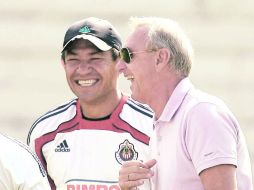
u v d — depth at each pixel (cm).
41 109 2689
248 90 2808
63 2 3116
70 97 2742
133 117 961
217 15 3108
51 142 966
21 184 758
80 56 941
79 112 965
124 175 770
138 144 948
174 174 738
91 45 934
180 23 3069
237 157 730
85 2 3111
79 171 952
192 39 3019
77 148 959
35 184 766
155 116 793
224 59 2941
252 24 3073
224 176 694
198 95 741
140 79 772
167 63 763
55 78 2842
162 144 761
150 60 767
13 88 2797
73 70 946
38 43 2989
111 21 3042
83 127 961
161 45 762
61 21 3062
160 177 766
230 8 3123
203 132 704
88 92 942
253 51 2984
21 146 786
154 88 770
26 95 2761
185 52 767
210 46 2998
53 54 2959
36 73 2869
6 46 2973
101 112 956
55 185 971
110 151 952
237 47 3000
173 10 3112
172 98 753
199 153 705
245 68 2916
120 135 953
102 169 950
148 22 779
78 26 950
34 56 2945
